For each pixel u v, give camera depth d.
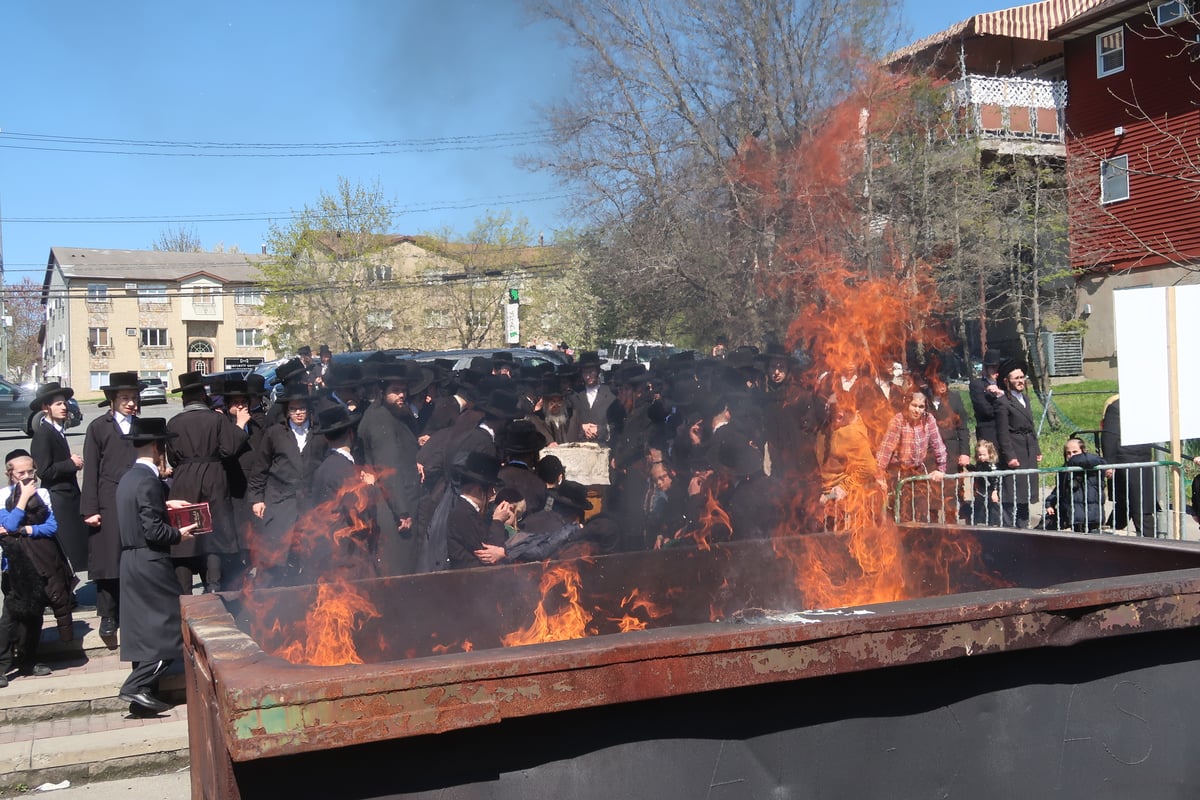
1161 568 3.64
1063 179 23.20
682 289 21.30
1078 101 25.06
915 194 19.14
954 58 25.48
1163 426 6.03
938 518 7.96
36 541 6.45
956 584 4.40
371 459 7.09
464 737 2.29
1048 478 8.38
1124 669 2.97
